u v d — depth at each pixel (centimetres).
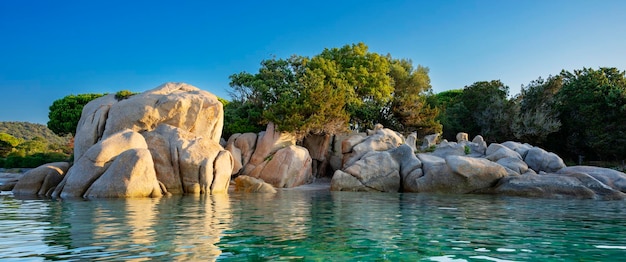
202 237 701
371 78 4103
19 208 1125
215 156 1916
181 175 1808
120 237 689
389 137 3092
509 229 841
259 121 3353
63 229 768
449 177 2195
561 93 4625
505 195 1958
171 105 2139
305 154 2834
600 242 700
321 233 765
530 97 4975
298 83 3659
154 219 923
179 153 1831
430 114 4109
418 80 4756
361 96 4209
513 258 576
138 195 1544
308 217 1014
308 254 585
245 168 2908
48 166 1803
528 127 4403
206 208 1179
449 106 5531
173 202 1355
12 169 4131
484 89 5191
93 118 2156
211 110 2288
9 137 6650
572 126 4478
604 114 4184
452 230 820
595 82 4319
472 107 5191
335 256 575
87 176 1580
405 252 607
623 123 4069
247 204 1348
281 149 2798
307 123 3005
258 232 766
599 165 4184
